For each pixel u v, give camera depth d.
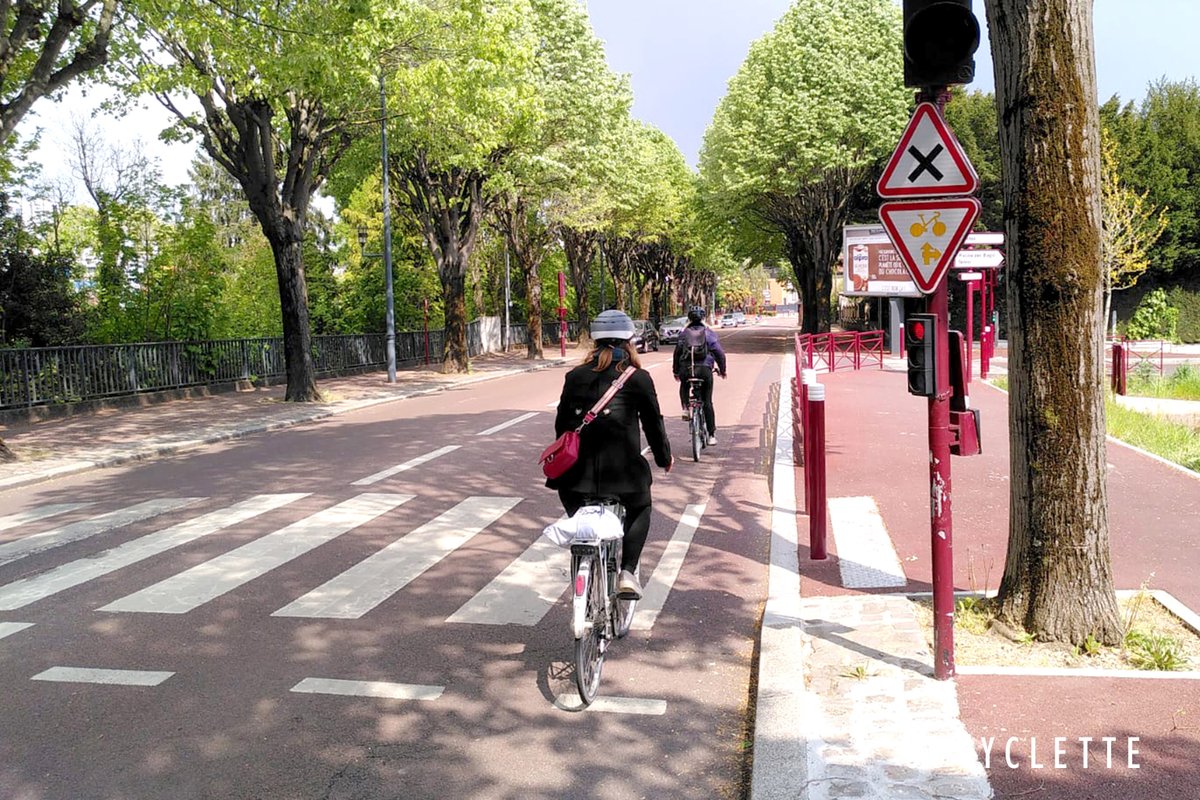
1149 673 4.38
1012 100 4.58
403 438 14.28
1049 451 4.71
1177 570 6.11
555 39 29.11
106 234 22.06
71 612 5.91
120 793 3.66
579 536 4.43
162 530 8.19
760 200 39.53
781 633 5.06
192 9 14.45
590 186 35.12
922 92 4.36
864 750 3.73
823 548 6.74
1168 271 44.03
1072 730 3.86
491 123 22.56
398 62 19.89
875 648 4.84
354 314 33.72
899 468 10.31
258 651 5.19
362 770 3.84
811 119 34.25
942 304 4.35
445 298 30.36
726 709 4.43
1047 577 4.77
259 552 7.32
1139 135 44.31
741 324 101.25
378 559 7.09
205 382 23.36
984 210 43.72
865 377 24.23
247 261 45.16
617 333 4.80
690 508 8.82
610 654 5.14
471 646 5.26
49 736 4.16
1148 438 12.40
